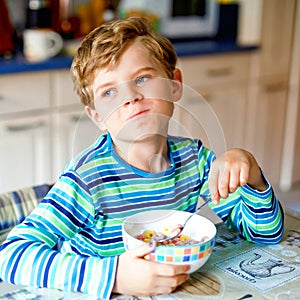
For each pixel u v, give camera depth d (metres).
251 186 1.04
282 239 1.08
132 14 2.96
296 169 3.56
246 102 3.17
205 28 3.21
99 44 0.99
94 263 0.88
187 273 0.88
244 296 0.86
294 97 3.38
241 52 3.04
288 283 0.91
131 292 0.86
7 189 2.39
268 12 3.11
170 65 1.06
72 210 0.97
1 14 2.46
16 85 2.30
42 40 2.48
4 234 1.13
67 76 2.45
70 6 2.91
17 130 2.35
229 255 1.00
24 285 0.90
